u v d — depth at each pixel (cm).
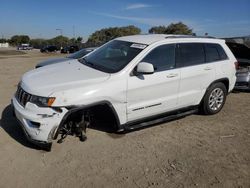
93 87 432
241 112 668
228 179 379
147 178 375
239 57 905
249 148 475
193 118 612
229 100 784
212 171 397
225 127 566
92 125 528
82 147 452
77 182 362
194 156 439
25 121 420
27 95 425
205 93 601
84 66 509
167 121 586
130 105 476
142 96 486
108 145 463
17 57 3180
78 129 464
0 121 548
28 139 426
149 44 505
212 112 631
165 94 520
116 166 401
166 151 452
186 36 576
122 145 466
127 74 465
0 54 4206
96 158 421
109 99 446
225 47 638
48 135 408
